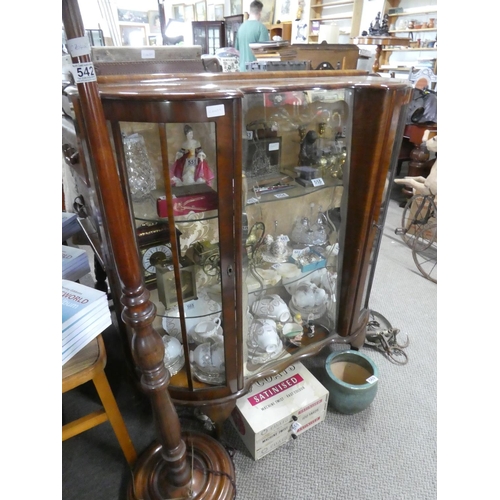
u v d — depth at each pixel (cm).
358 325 146
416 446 126
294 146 117
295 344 136
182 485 102
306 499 111
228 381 113
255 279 126
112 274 106
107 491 113
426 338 175
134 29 255
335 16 417
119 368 160
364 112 105
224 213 87
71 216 165
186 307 107
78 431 100
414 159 310
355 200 118
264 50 161
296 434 124
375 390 130
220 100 74
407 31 353
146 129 85
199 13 483
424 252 252
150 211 91
